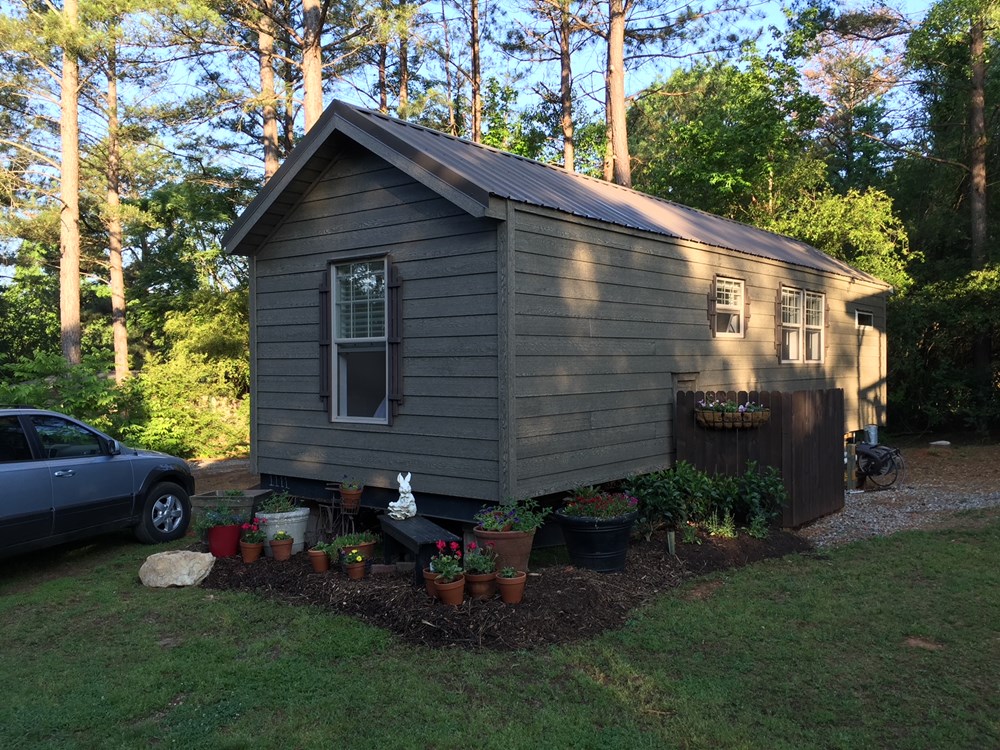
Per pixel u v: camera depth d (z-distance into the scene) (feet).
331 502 24.84
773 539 23.91
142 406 46.14
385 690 13.82
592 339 23.61
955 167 66.33
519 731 12.19
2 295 103.60
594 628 16.60
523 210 20.72
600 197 28.60
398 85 79.82
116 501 25.22
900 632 16.21
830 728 12.19
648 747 11.68
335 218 24.68
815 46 69.56
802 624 16.84
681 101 94.12
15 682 14.83
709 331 30.37
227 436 51.13
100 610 19.24
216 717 12.98
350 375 25.00
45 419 23.65
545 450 21.62
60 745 12.28
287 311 26.30
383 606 17.72
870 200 59.11
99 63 64.64
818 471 27.63
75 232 63.00
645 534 23.07
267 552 22.65
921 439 53.16
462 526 22.18
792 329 38.55
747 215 71.61
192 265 83.97
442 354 21.79
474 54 75.97
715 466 26.58
